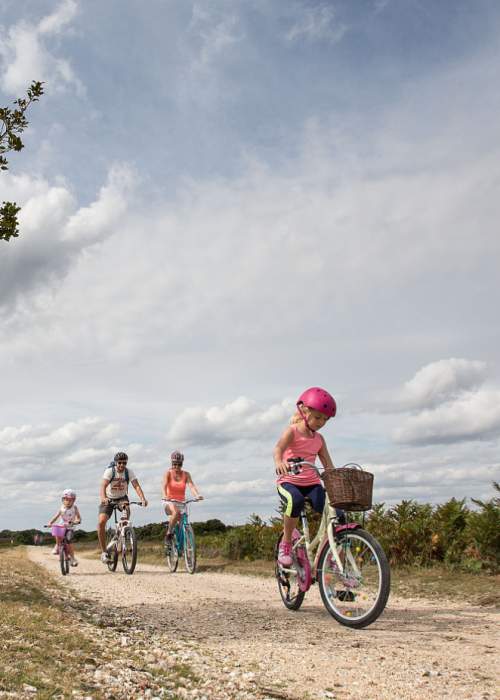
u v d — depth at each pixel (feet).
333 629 17.25
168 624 18.48
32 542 151.43
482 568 29.22
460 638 16.05
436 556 32.17
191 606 22.58
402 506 35.94
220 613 20.62
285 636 16.33
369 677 12.37
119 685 10.78
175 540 40.55
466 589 25.34
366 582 17.17
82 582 32.07
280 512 46.91
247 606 22.38
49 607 18.71
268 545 45.70
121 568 43.83
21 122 22.79
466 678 12.30
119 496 41.01
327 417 18.98
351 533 17.52
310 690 11.55
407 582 28.22
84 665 11.76
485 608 21.65
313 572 19.25
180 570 41.70
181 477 41.24
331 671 12.81
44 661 11.33
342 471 16.80
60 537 38.88
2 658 10.94
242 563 43.98
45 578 31.63
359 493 16.70
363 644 15.29
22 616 15.29
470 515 30.83
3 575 27.30
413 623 18.39
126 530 38.96
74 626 15.93
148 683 11.14
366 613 16.84
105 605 22.62
